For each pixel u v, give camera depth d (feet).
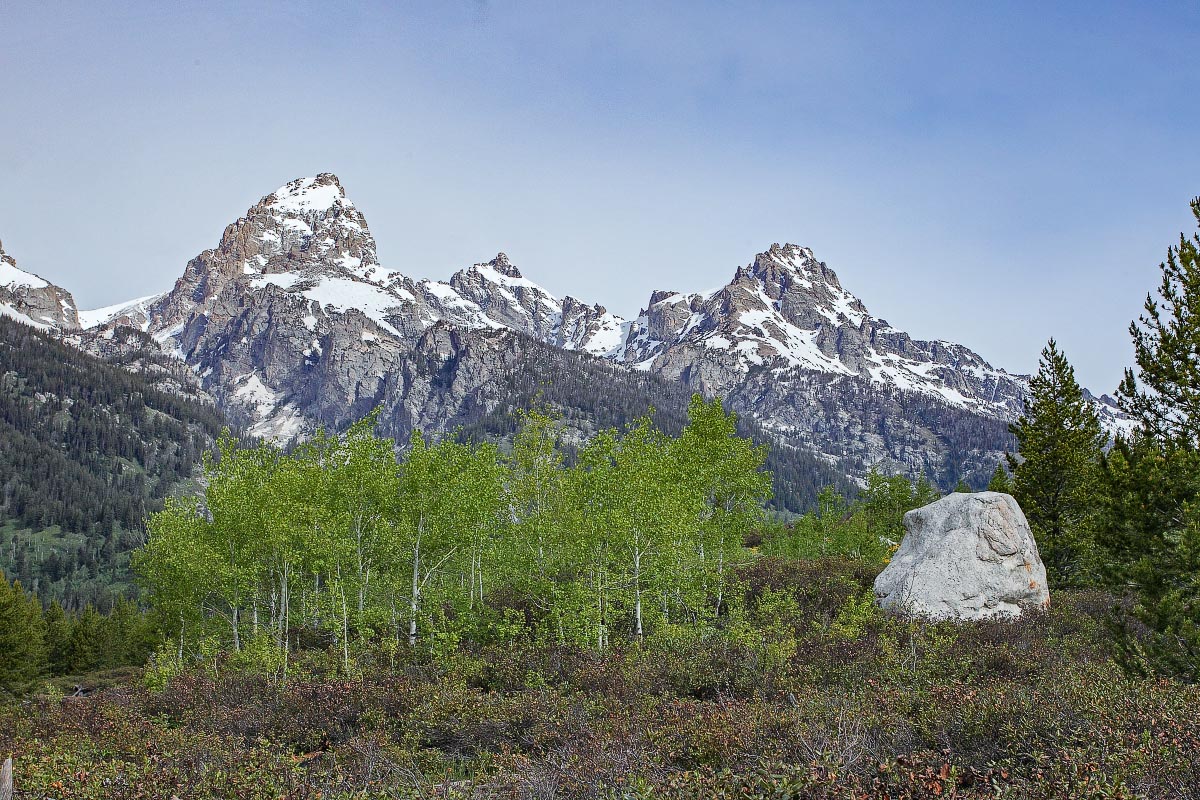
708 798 22.20
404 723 44.55
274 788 28.48
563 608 76.54
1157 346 56.18
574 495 88.99
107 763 35.47
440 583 97.50
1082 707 27.96
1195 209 54.85
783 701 39.93
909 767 23.27
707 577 88.48
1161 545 46.37
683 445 102.22
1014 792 21.44
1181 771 21.71
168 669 79.66
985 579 74.18
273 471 97.09
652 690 49.42
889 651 49.44
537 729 39.09
